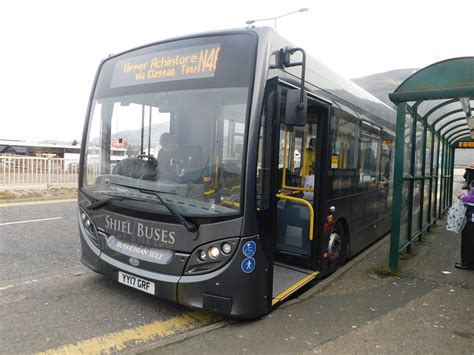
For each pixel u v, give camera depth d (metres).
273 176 3.83
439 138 10.02
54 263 5.60
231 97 3.69
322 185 5.12
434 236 8.69
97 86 4.71
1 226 8.08
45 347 3.29
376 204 7.52
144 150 4.07
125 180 4.11
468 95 5.23
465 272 5.95
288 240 5.47
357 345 3.52
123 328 3.70
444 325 4.02
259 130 3.61
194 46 4.02
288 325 3.87
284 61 3.79
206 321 3.92
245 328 3.75
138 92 4.25
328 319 4.06
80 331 3.60
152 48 4.32
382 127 7.79
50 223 8.52
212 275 3.54
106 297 4.40
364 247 6.91
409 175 6.70
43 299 4.29
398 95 5.69
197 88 3.88
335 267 5.80
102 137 4.44
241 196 3.52
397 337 3.71
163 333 3.64
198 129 3.82
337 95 5.52
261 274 3.72
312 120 5.59
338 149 5.52
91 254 4.39
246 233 3.52
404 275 5.71
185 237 3.62
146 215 3.86
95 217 4.38
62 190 13.85
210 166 3.69
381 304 4.55
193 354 3.23
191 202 3.66
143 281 3.87
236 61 3.75
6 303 4.16
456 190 19.89
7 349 3.23
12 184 12.91
